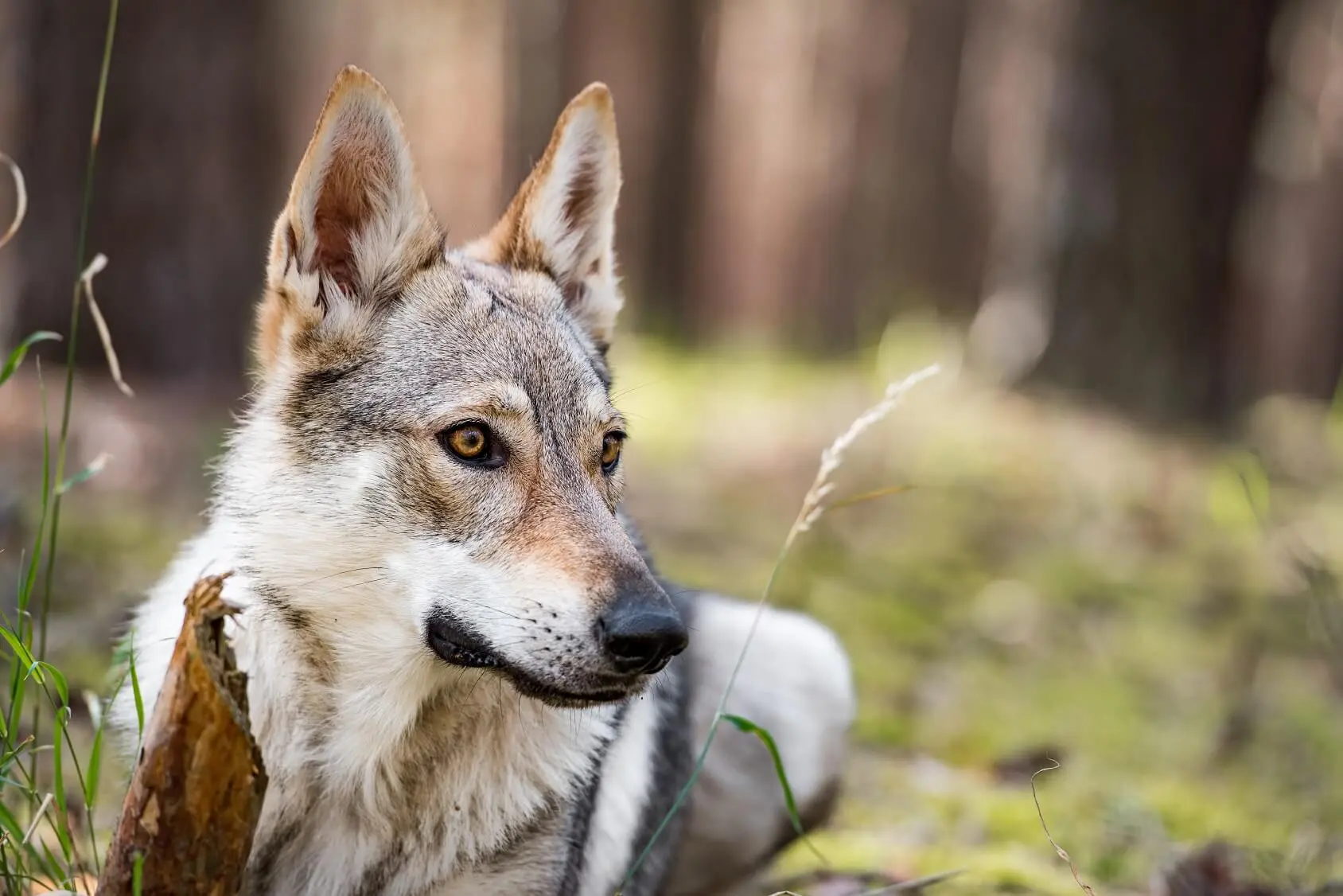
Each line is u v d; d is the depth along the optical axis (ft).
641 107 120.67
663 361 87.81
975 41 130.93
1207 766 33.96
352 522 17.39
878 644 39.19
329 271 19.04
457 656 17.10
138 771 13.51
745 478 54.54
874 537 47.75
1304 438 74.95
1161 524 51.62
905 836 27.20
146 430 44.80
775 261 132.57
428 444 17.57
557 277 21.33
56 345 49.47
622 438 19.60
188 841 13.50
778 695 24.76
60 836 16.35
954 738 33.50
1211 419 66.64
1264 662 40.57
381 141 18.60
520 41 111.04
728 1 135.64
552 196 21.11
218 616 13.37
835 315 125.70
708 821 24.00
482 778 17.84
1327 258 127.85
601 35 117.60
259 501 17.79
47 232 49.26
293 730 17.53
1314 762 34.45
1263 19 65.10
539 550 17.07
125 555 34.94
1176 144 64.75
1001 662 39.73
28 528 34.24
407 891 17.84
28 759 23.36
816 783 25.23
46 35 48.55
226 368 51.26
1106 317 65.26
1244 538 51.78
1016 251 74.49
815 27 135.95
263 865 17.62
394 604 17.48
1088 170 64.95
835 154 131.23
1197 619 44.60
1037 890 24.30
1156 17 64.03
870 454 54.95
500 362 18.25
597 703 16.67
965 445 55.77
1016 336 69.36
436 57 119.65
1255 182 68.03
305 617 17.47
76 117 49.16
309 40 120.47
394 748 17.70
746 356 95.76
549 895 18.29
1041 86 68.13
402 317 18.60
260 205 52.60
